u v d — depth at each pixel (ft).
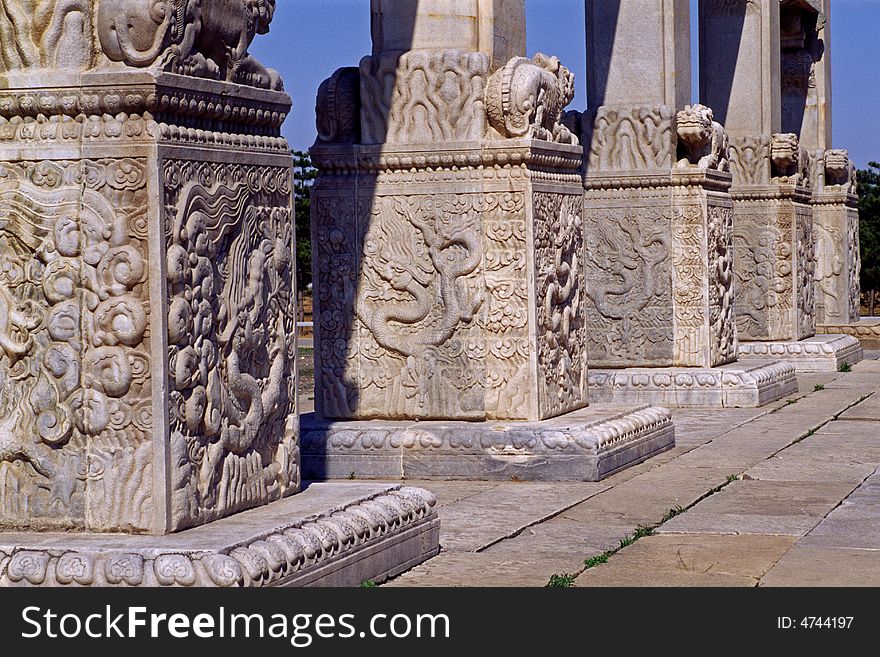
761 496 28.89
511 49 34.27
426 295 33.32
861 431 40.14
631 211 47.73
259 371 20.66
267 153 20.89
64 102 18.33
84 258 18.38
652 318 47.91
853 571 21.58
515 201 32.50
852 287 80.64
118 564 17.17
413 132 33.24
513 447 31.40
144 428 18.28
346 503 20.72
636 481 31.09
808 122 78.07
